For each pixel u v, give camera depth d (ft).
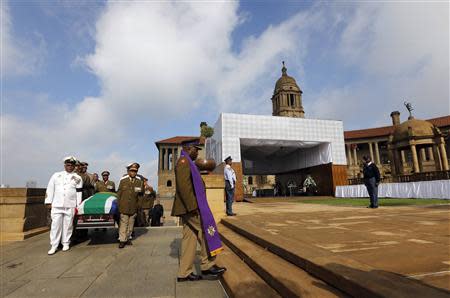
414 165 84.79
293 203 52.60
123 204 18.98
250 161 112.47
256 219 22.76
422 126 86.99
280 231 15.42
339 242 11.89
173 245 19.39
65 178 18.93
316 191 82.17
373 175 30.94
